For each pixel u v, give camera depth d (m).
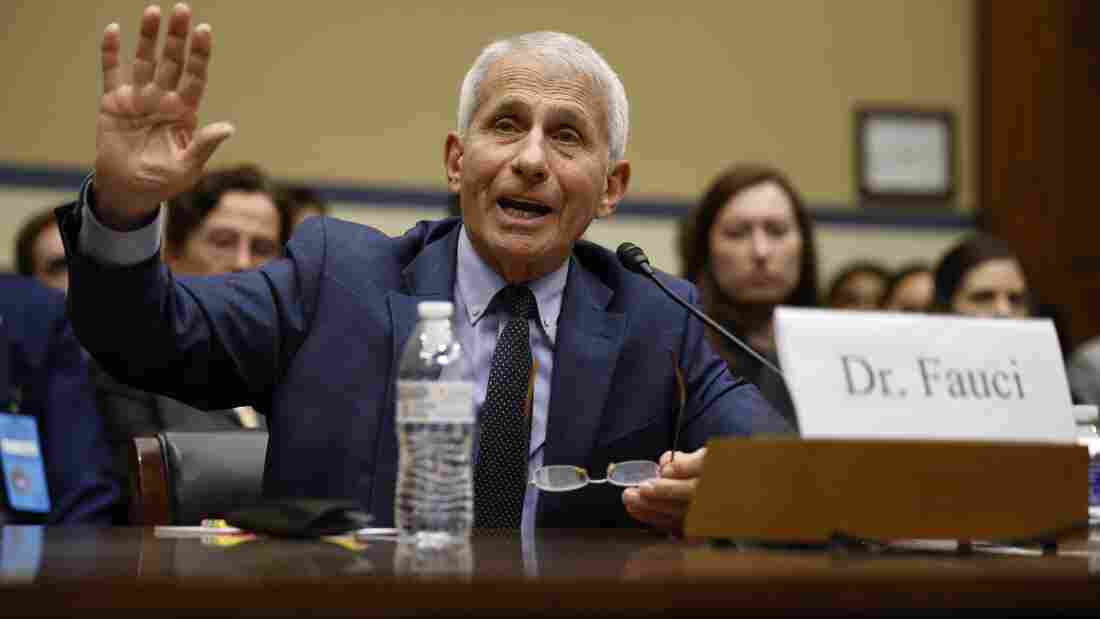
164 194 2.08
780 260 4.46
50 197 6.54
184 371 2.32
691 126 7.48
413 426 1.95
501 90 2.60
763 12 7.61
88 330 2.17
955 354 1.78
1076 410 2.63
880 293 6.21
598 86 2.64
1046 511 1.78
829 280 7.53
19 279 4.18
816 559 1.62
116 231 2.11
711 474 1.76
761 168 4.56
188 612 1.19
